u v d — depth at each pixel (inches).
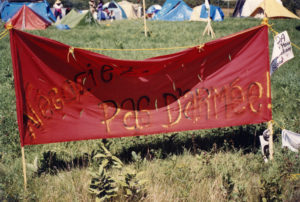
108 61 180.7
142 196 151.6
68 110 182.7
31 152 211.3
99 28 805.9
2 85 351.3
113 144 215.6
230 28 771.4
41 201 152.2
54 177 175.2
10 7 1061.8
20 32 167.2
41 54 173.3
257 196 151.7
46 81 177.0
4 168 183.5
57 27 803.4
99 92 186.1
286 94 317.4
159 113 194.4
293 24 815.7
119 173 173.3
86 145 217.5
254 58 195.9
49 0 2564.0
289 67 426.3
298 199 148.9
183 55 187.9
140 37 641.6
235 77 196.5
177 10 1242.0
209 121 198.1
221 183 159.2
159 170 179.2
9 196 153.2
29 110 175.6
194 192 156.1
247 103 199.0
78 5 2795.3
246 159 190.2
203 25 828.6
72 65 179.0
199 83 195.2
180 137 224.2
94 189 145.7
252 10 1173.1
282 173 166.7
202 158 183.3
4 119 251.0
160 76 191.3
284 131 193.5
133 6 1489.9
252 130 228.8
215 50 191.8
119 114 190.2
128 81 188.7
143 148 208.2
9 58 456.4
